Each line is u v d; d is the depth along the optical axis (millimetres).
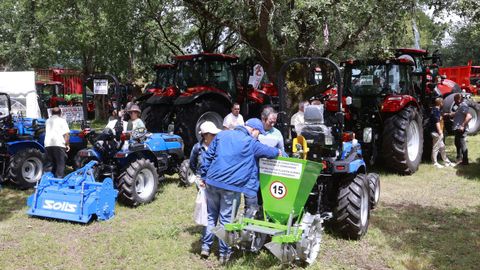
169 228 5898
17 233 5887
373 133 8977
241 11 9031
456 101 12031
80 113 19422
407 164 8812
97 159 7145
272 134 5637
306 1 8234
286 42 10047
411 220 6273
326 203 5504
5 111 9055
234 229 4559
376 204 6840
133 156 7211
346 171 5133
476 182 8406
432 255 5070
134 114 8406
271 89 14180
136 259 5016
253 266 4750
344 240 5457
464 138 9883
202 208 4898
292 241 4352
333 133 5402
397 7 8977
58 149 8086
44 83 21562
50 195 6523
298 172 4594
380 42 8977
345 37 9391
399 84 9344
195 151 5387
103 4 14773
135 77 19109
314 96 10648
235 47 16359
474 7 9219
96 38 16719
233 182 4684
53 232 5922
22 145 8508
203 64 11180
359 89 9531
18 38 18812
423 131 10117
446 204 7062
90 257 5070
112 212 6566
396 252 5141
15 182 8234
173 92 11188
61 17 17531
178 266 4840
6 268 4820
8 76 14477
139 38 15602
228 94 11398
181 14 15445
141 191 7203
